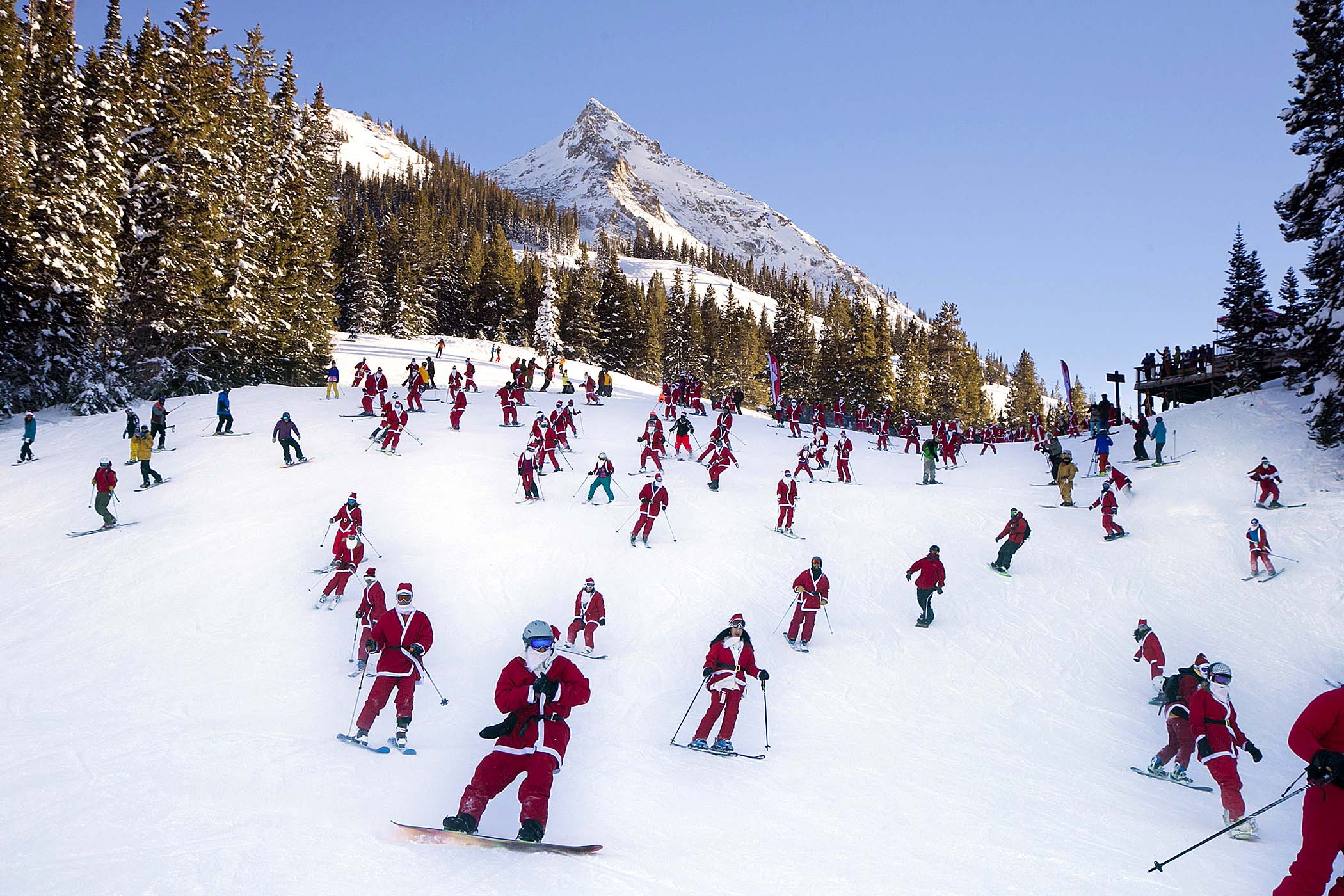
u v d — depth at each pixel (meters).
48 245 33.19
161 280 39.06
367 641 8.24
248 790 6.36
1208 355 33.47
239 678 10.70
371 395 31.38
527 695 5.83
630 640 13.48
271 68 54.50
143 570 15.30
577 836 6.14
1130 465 27.09
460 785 7.01
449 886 4.77
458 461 23.89
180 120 40.41
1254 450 24.06
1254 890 6.12
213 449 25.44
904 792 8.13
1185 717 9.41
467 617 13.79
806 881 5.55
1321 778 4.85
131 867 4.73
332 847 5.21
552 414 26.28
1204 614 15.81
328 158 65.94
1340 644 14.48
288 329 49.72
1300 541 18.27
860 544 19.31
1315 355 22.72
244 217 47.75
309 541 16.91
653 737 9.63
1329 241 22.16
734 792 7.71
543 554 16.94
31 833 5.26
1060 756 10.10
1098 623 15.38
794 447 33.34
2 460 25.80
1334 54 22.41
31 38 37.25
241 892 4.48
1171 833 7.48
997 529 20.67
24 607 13.59
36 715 8.81
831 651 13.69
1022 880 5.97
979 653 13.91
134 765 6.88
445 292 100.62
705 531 19.38
